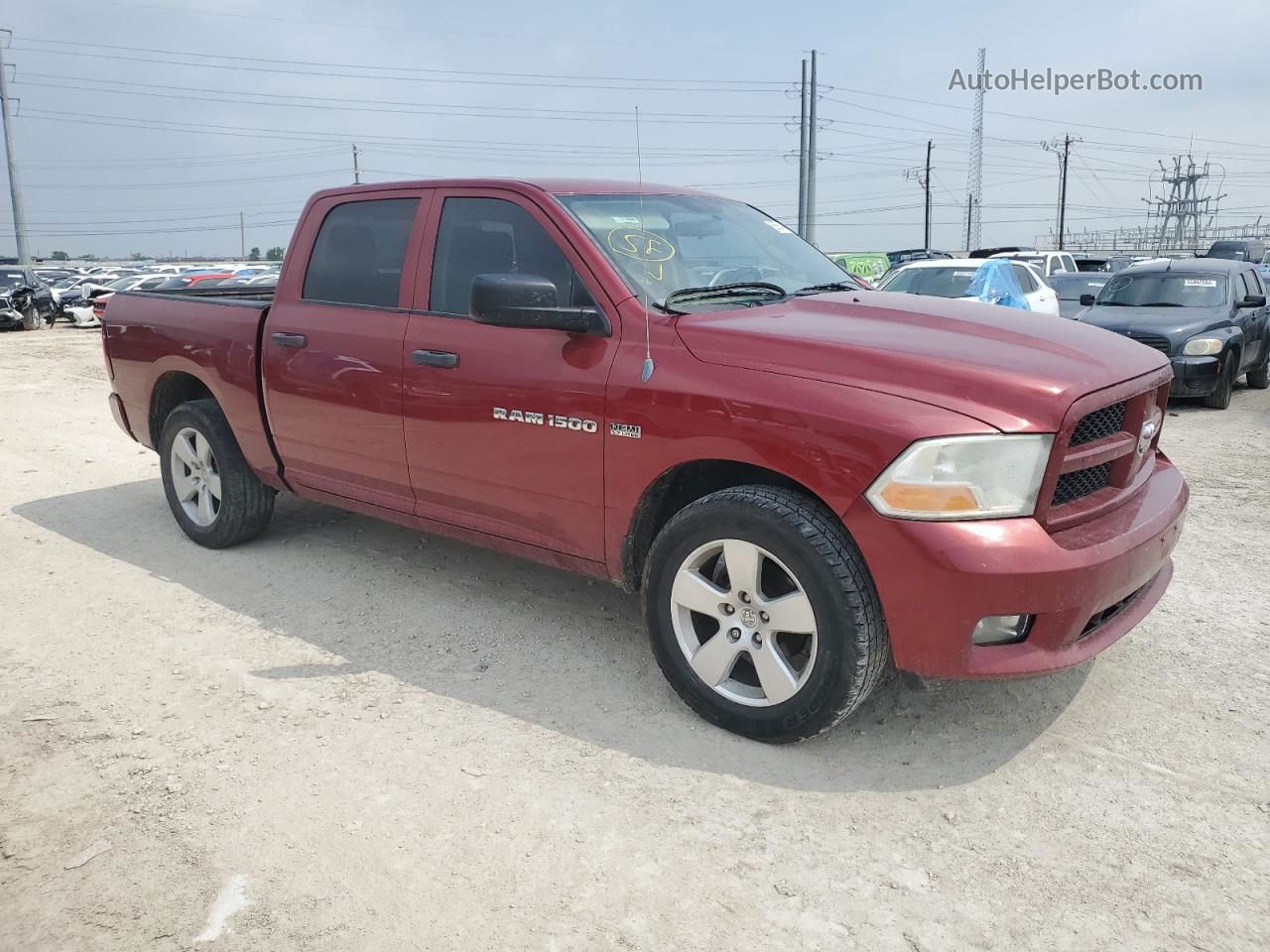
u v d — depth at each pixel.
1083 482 3.04
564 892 2.48
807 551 2.90
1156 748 3.16
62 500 6.36
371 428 4.16
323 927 2.36
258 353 4.66
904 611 2.79
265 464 4.81
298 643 4.01
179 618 4.28
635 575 3.56
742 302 3.61
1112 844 2.67
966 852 2.64
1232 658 3.82
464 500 3.92
